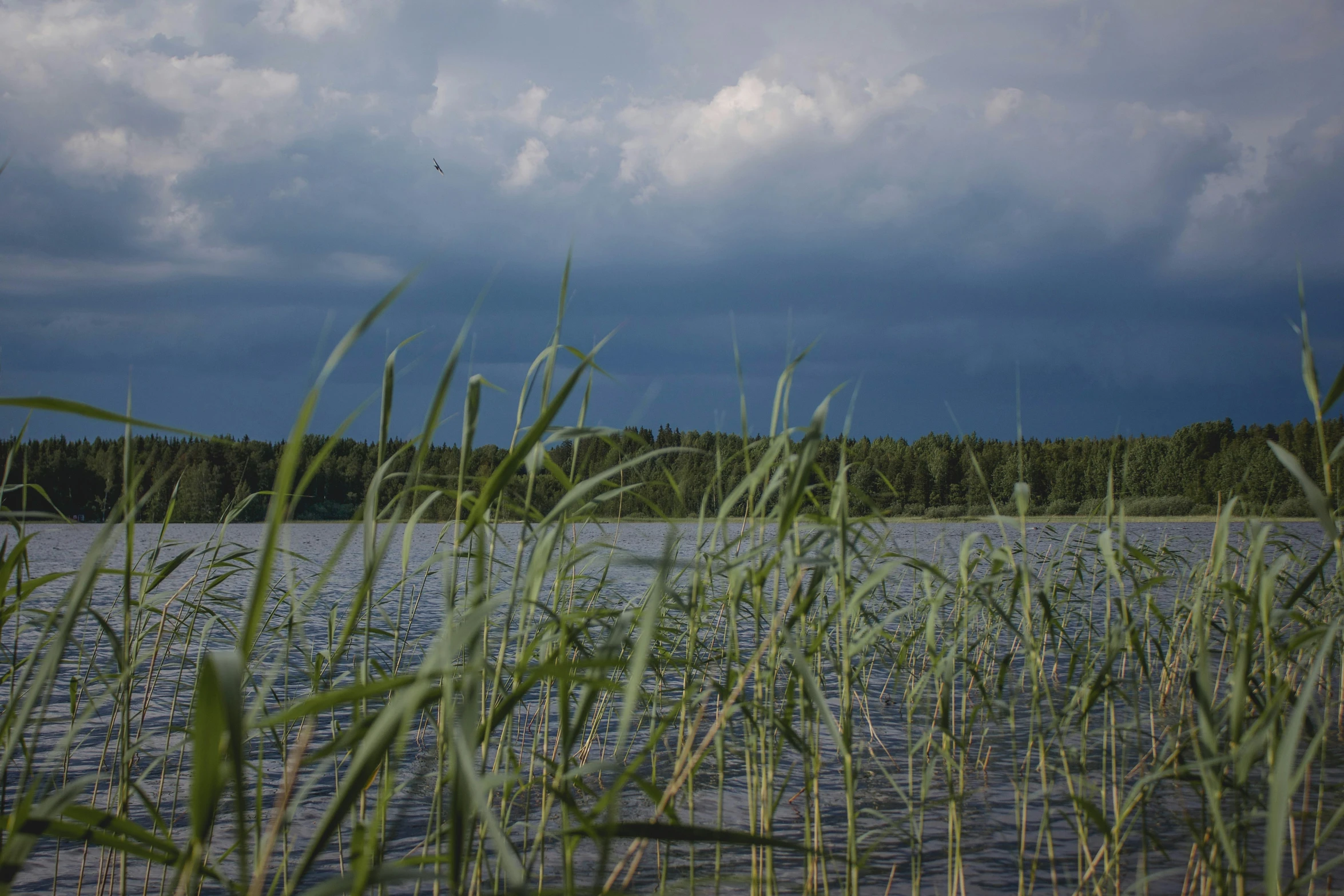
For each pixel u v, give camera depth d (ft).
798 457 9.25
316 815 16.84
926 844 15.53
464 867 7.79
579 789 17.01
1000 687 12.37
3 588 8.51
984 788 18.15
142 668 25.11
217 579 15.17
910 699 16.70
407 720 5.72
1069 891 13.29
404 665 21.54
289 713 5.47
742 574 9.74
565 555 10.34
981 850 15.12
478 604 7.63
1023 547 11.81
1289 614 8.50
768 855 11.00
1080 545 18.01
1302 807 15.55
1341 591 15.19
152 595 14.79
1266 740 8.97
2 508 8.40
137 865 15.21
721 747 11.39
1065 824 16.20
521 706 21.91
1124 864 14.15
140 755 20.21
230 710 4.49
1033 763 19.24
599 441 10.01
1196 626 9.47
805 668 8.23
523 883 5.08
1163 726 17.57
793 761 17.92
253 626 5.03
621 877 13.17
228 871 14.32
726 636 16.29
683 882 12.57
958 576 13.51
